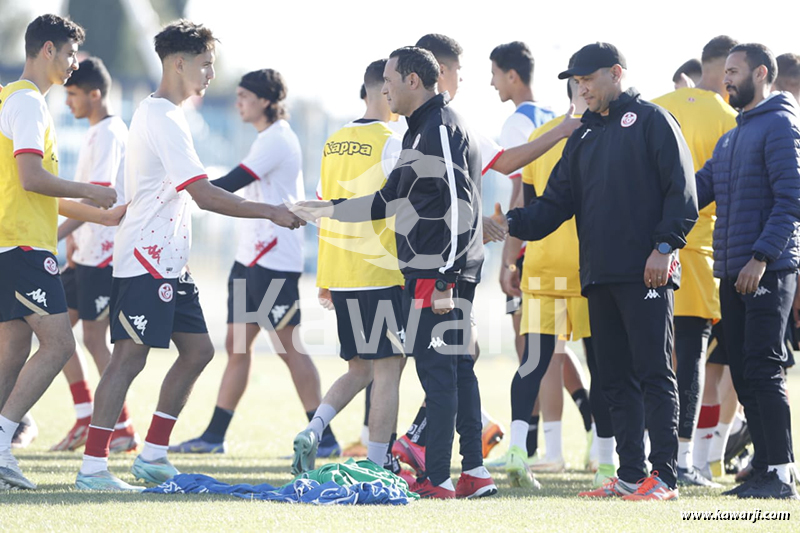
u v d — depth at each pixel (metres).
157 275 18.45
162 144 18.34
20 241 17.91
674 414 17.70
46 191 17.64
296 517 14.58
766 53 19.22
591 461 23.39
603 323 18.27
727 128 21.80
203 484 17.36
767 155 18.67
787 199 18.38
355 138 19.84
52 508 15.11
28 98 17.91
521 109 23.70
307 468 19.38
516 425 20.28
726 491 18.91
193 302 19.62
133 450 25.62
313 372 26.42
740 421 23.42
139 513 14.76
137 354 18.67
